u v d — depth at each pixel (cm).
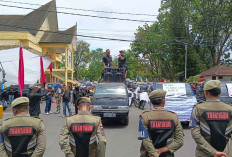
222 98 1262
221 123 356
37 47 3416
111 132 1071
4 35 2966
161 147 356
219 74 3403
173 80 4706
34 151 342
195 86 2222
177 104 1167
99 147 370
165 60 4919
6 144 339
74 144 367
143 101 1956
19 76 1346
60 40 3725
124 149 802
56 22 4219
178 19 4131
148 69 5909
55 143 885
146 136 355
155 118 361
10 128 340
